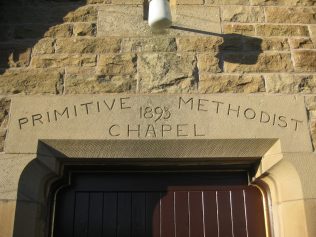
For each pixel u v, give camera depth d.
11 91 3.47
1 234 3.04
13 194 3.14
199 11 3.77
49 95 3.45
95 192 3.65
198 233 3.55
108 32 3.68
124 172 3.70
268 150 3.43
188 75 3.54
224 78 3.54
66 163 3.54
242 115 3.41
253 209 3.63
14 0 3.79
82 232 3.54
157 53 3.61
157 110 3.42
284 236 3.35
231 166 3.67
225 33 3.70
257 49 3.66
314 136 3.38
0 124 3.37
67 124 3.35
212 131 3.36
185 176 3.71
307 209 3.17
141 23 3.72
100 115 3.39
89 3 3.80
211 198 3.66
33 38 3.66
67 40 3.66
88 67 3.55
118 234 3.54
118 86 3.49
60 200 3.62
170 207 3.62
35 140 3.30
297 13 3.84
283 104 3.46
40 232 3.35
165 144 3.37
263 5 3.85
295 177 3.29
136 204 3.63
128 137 3.33
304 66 3.62
